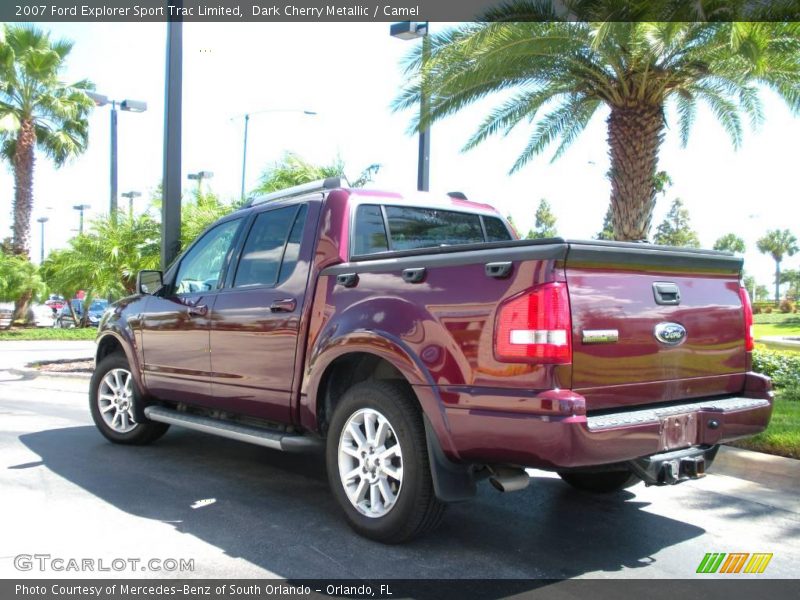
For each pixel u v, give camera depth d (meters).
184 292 5.86
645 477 3.77
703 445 4.04
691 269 4.15
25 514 4.63
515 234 6.07
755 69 8.55
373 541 4.17
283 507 4.83
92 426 7.75
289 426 4.90
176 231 10.59
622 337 3.67
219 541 4.17
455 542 4.21
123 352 6.78
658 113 10.19
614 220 10.42
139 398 6.32
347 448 4.29
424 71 9.84
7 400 9.88
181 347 5.71
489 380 3.54
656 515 4.80
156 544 4.11
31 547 4.05
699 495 5.25
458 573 3.75
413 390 4.04
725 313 4.34
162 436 7.14
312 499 5.02
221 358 5.29
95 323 29.84
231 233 5.62
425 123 10.46
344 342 4.23
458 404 3.65
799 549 4.21
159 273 5.98
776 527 4.59
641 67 9.75
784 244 87.50
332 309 4.43
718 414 3.99
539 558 3.99
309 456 6.33
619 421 3.53
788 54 9.49
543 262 3.44
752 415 4.21
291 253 4.93
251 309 5.02
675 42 9.32
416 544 4.16
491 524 4.56
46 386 11.54
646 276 3.87
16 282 27.56
